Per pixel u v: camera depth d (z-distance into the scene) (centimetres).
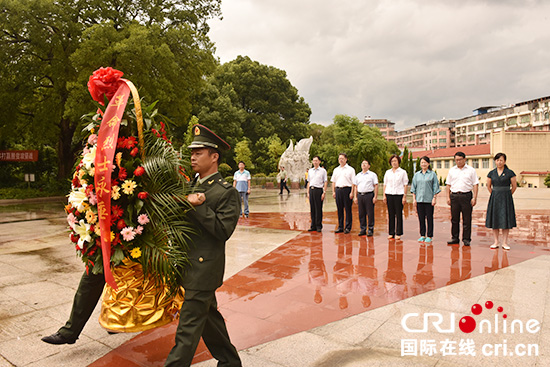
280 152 3644
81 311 272
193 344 223
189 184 253
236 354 254
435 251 629
